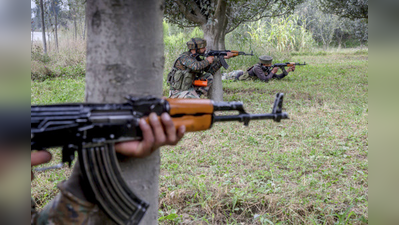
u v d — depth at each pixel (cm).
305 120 636
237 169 409
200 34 1669
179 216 305
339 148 477
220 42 783
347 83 1044
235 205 326
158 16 160
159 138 144
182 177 378
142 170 167
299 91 923
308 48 2361
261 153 467
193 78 664
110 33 150
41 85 933
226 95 894
